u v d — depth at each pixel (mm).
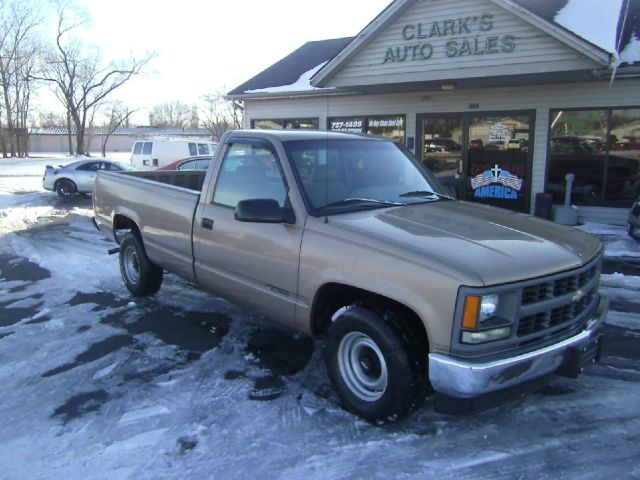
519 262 3059
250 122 17172
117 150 84562
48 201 17203
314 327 3811
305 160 4074
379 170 4418
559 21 11203
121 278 7148
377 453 3180
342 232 3502
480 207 4277
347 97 15070
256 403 3775
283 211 3811
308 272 3674
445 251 3102
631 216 9148
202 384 4070
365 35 12008
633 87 11195
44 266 8023
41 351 4711
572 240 3617
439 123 13719
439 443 3281
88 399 3865
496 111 12812
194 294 6332
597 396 3873
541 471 3010
